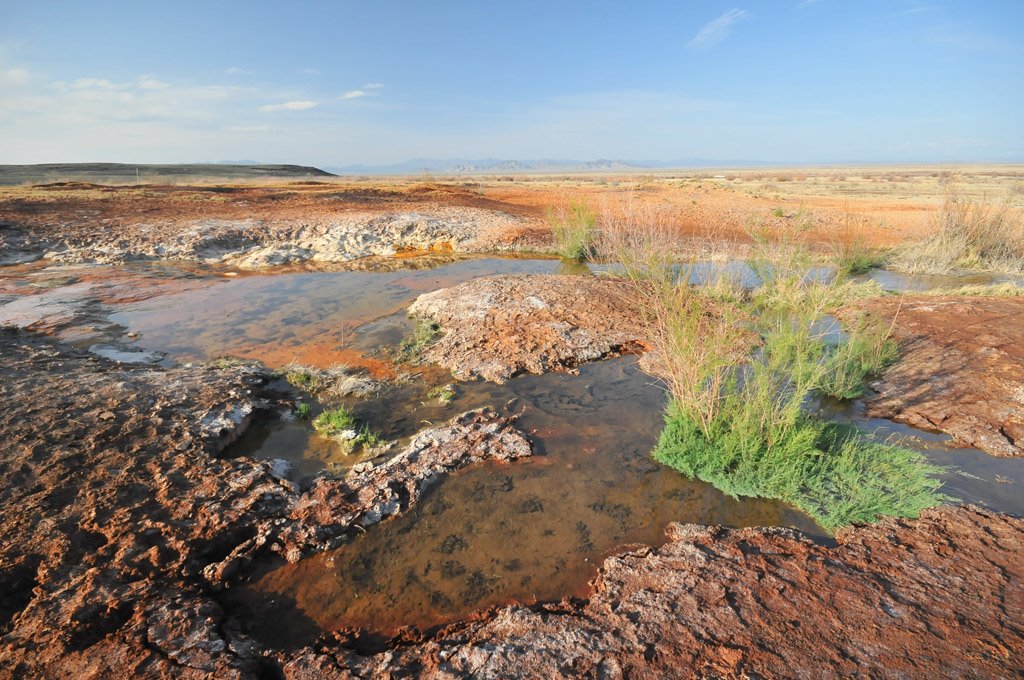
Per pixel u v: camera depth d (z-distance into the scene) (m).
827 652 2.78
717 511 4.31
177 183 30.81
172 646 2.96
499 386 6.50
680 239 12.77
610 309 8.71
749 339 6.35
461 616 3.35
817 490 4.44
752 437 4.78
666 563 3.59
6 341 7.36
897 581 3.33
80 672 2.76
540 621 3.12
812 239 14.55
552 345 7.46
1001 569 3.42
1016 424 5.27
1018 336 7.15
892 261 12.99
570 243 13.59
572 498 4.48
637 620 3.07
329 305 9.81
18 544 3.59
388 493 4.37
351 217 17.47
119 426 5.02
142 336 8.13
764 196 25.08
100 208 17.31
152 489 4.25
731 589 3.29
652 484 4.67
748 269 10.91
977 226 13.06
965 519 3.97
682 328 5.02
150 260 13.33
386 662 2.90
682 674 2.67
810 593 3.23
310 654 3.00
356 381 6.57
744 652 2.79
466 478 4.72
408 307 9.64
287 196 22.25
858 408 5.99
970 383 6.01
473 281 10.25
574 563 3.79
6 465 4.30
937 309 8.53
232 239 14.77
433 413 5.92
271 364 7.17
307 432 5.57
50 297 9.88
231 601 3.47
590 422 5.70
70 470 4.34
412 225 16.52
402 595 3.52
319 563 3.80
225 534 3.91
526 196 26.09
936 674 2.63
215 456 4.95
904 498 4.30
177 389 5.86
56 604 3.15
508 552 3.89
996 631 2.90
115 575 3.44
